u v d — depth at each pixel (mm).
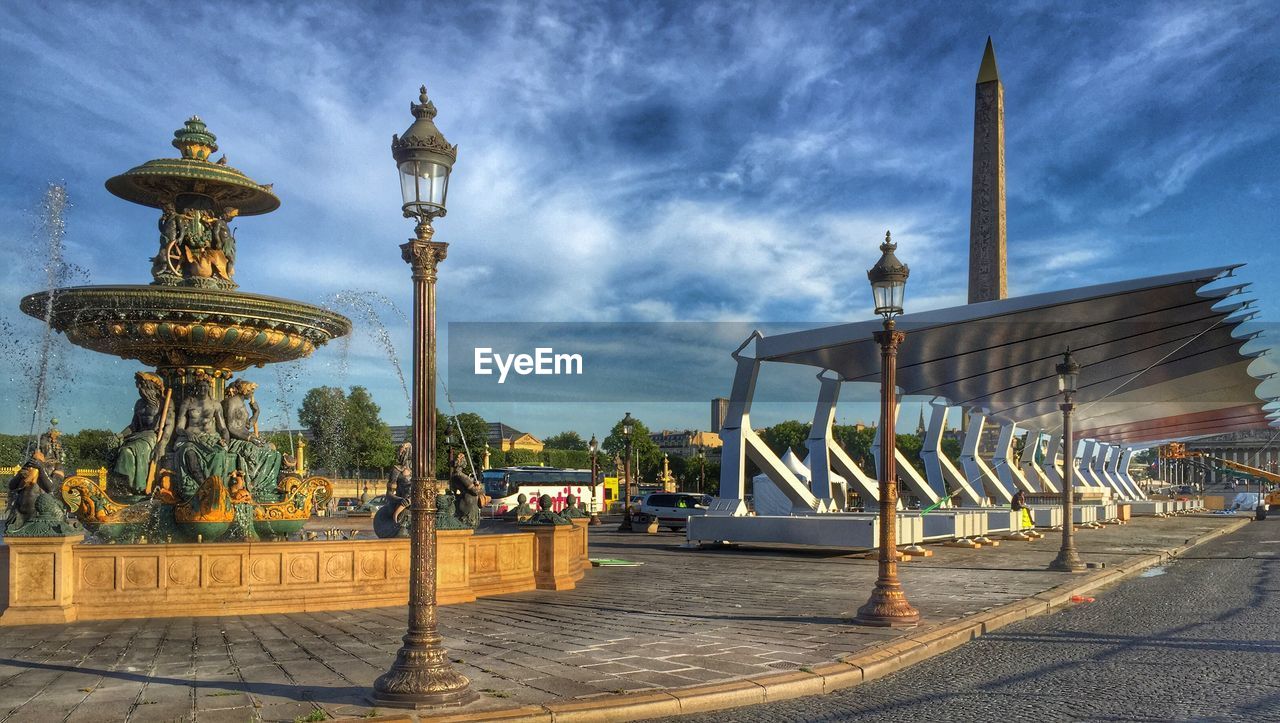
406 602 12195
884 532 11148
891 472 11242
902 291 11453
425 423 7082
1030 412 40438
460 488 14234
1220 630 11344
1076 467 57844
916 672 8719
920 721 6855
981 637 10836
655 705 6980
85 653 8617
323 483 15188
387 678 6809
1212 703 7402
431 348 7168
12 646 8969
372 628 10109
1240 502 77625
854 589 14898
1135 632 11219
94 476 14836
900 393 33375
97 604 10773
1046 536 32031
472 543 13328
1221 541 31438
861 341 22250
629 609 12055
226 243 15484
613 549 25344
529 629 10289
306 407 41281
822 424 26812
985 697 7645
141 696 6930
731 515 24750
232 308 14031
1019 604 13062
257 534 14375
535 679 7672
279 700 6828
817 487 26609
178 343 14289
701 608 12258
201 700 6816
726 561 21047
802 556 22703
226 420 15031
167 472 13734
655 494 39656
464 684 6922
